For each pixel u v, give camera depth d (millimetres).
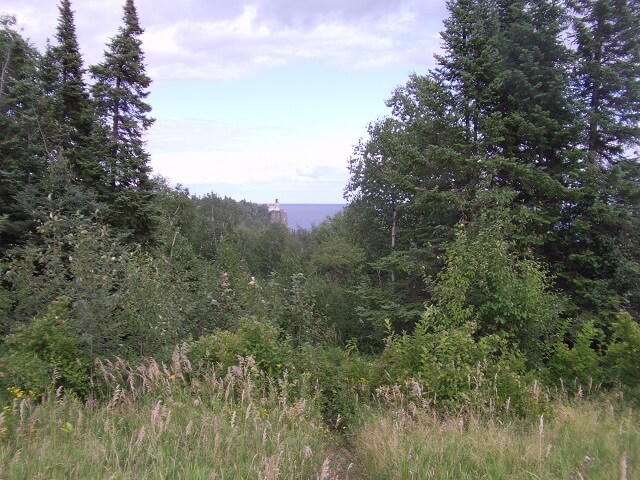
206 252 44875
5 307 8539
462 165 13820
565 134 13383
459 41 13938
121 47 18531
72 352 6086
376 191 23484
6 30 19266
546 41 13711
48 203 14516
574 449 4918
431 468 4320
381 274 24562
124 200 17141
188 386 6051
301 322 12945
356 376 7309
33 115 17844
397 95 23219
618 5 13898
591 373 8211
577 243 13852
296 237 64625
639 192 13234
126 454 4180
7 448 4035
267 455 4422
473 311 9438
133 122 18234
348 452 5625
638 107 14023
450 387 6566
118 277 7660
